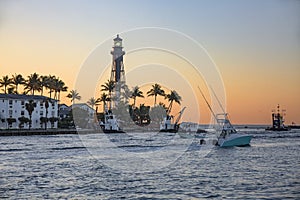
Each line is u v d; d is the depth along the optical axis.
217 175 38.81
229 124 69.94
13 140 93.19
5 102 127.31
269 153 63.88
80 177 37.12
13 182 34.56
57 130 124.00
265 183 34.25
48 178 36.56
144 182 34.50
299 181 35.09
